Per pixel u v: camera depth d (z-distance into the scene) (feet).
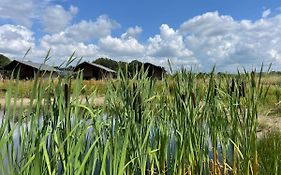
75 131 6.72
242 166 10.75
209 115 10.75
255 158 10.40
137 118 8.39
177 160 9.71
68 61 6.43
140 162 8.36
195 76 10.78
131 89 8.46
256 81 10.84
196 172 10.36
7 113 5.54
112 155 7.13
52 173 6.18
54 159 6.47
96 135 7.16
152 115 9.79
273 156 12.44
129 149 8.29
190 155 9.96
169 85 10.88
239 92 10.98
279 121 26.00
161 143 9.73
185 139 9.64
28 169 5.92
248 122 10.52
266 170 12.16
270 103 31.65
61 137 6.77
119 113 8.09
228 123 11.58
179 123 9.89
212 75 10.57
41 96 6.16
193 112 10.05
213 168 10.91
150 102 10.32
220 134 11.22
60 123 6.62
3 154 5.80
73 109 7.09
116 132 7.04
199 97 10.74
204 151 10.59
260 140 16.42
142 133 8.80
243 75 11.16
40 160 6.18
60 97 6.61
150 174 9.78
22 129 6.08
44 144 6.11
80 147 6.58
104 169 7.03
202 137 10.41
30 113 6.22
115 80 8.98
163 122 10.01
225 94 11.39
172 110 10.53
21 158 5.99
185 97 10.02
